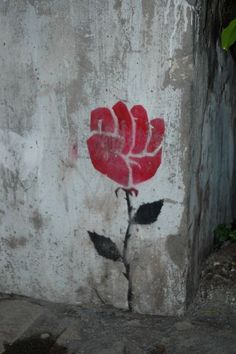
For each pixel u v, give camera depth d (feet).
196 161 3.61
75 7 3.36
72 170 3.65
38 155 3.69
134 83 3.39
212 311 3.77
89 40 3.39
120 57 3.37
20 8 3.45
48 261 3.88
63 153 3.64
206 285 3.99
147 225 3.61
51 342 3.51
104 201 3.65
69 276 3.86
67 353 3.41
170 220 3.56
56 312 3.82
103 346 3.45
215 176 4.18
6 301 3.94
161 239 3.61
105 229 3.70
